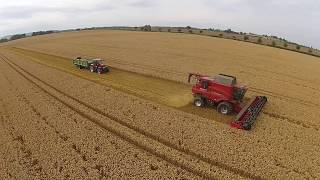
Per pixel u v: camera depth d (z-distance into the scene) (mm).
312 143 20125
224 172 16500
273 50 67438
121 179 15922
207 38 83625
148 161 17594
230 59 51656
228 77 25031
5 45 98688
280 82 37438
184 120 23062
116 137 20438
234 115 24672
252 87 34344
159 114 24281
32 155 18312
